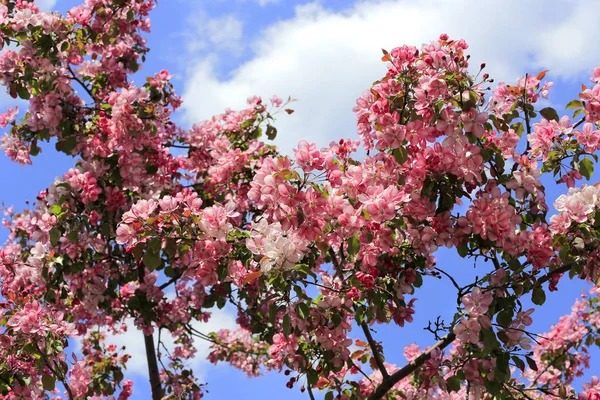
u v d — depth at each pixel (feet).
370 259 16.24
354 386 17.60
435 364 16.15
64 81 22.90
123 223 14.52
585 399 15.52
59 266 21.75
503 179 16.12
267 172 13.85
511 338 14.89
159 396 25.79
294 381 16.62
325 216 14.30
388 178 16.20
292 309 15.53
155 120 23.08
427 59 15.93
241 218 24.99
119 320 27.91
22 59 22.41
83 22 25.07
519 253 15.49
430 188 16.06
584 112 16.29
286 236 14.35
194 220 14.46
